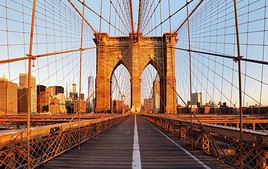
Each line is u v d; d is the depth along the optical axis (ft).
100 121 53.16
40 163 21.86
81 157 25.86
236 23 18.34
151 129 66.64
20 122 82.38
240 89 18.15
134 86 209.87
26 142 19.08
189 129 35.29
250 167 17.58
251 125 83.15
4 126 79.20
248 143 17.39
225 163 22.02
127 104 222.28
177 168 21.40
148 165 22.57
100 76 206.08
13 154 17.95
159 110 197.57
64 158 25.09
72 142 31.37
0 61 16.89
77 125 32.86
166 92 187.01
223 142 22.48
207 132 26.73
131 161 24.18
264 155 15.71
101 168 21.45
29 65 18.88
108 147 32.83
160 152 29.01
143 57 212.23
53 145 25.00
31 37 18.80
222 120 87.15
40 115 85.87
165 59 202.39
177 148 32.12
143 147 33.06
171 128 53.06
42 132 21.83
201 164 22.74
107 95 207.31
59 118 92.38
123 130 62.95
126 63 213.46
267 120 82.28
